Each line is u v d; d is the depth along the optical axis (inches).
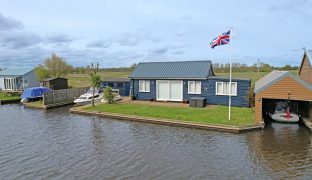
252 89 1034.1
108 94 1212.5
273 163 530.6
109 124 889.5
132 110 1032.2
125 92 1481.3
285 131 749.3
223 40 853.8
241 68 3029.0
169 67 1277.1
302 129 768.9
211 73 1266.0
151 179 471.2
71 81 2541.8
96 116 1032.8
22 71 1974.7
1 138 745.0
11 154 615.5
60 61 2481.5
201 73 1151.6
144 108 1064.8
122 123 898.7
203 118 856.3
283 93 773.9
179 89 1201.4
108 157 582.2
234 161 544.4
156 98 1258.0
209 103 1137.4
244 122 792.9
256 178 468.8
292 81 766.5
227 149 613.6
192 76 1147.9
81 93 1528.1
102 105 1179.9
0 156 603.2
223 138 695.1
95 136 748.6
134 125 863.1
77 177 487.8
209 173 491.8
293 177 470.0
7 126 892.6
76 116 1048.8
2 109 1277.1
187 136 722.2
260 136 705.6
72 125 892.0
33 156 599.8
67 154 608.4
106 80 1518.2
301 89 762.2
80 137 743.1
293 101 906.7
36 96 1481.3
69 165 544.1
